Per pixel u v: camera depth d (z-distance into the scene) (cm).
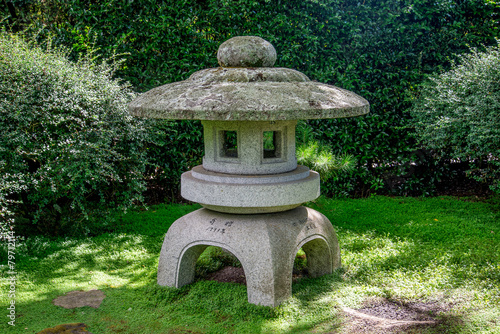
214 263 365
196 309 290
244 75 279
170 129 493
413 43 580
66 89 397
